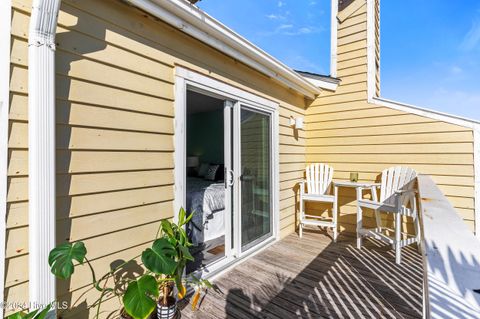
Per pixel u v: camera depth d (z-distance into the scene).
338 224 4.03
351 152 3.90
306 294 2.22
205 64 2.41
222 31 2.30
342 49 4.00
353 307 2.03
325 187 3.90
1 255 1.25
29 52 1.32
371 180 3.72
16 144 1.30
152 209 1.96
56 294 1.43
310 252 3.16
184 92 2.19
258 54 2.77
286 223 3.83
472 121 3.03
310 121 4.32
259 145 3.25
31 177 1.31
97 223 1.63
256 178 3.18
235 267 2.74
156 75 1.98
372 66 3.72
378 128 3.67
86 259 1.53
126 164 1.79
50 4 1.28
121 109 1.75
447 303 0.59
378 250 3.21
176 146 2.12
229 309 2.02
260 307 2.04
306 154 4.36
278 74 3.32
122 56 1.76
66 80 1.48
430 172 3.28
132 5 1.78
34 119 1.30
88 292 1.59
